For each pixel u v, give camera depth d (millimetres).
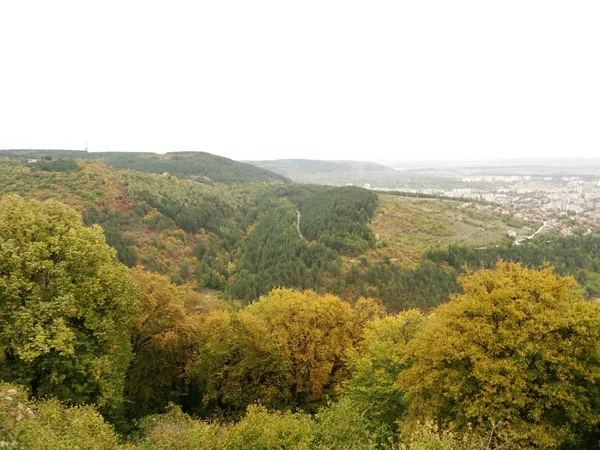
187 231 117938
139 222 105000
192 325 29938
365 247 111125
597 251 109188
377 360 25359
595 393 16359
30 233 21469
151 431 18859
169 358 31406
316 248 105500
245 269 105375
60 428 14352
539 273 20125
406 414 21516
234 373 30172
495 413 16172
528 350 16625
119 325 24156
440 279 92250
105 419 23562
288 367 30484
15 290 19047
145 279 29641
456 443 13859
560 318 16984
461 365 18547
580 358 17047
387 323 29344
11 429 11109
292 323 31500
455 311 19844
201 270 99750
